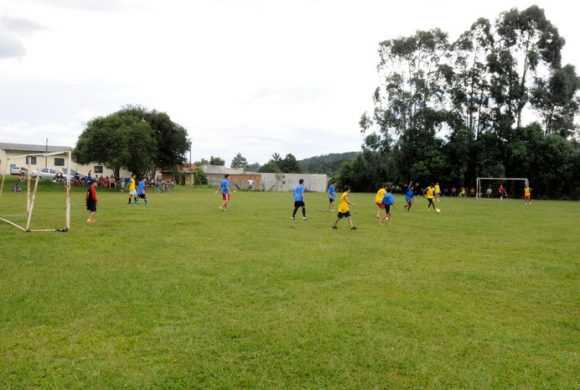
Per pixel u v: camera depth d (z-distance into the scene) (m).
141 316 5.99
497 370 4.59
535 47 56.03
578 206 35.22
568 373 4.55
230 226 16.36
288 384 4.25
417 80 57.34
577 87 57.06
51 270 8.62
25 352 4.84
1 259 9.63
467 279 8.48
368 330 5.62
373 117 60.03
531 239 14.14
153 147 52.09
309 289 7.53
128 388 4.12
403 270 9.20
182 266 9.18
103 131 48.00
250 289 7.45
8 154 62.94
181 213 21.61
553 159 53.69
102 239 12.68
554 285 8.08
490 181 57.62
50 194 38.25
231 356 4.81
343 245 12.34
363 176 66.31
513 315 6.34
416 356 4.89
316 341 5.24
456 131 57.09
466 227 17.53
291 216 20.94
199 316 6.03
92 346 5.00
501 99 55.62
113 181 53.78
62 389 4.07
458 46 57.50
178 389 4.13
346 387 4.21
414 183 60.41
